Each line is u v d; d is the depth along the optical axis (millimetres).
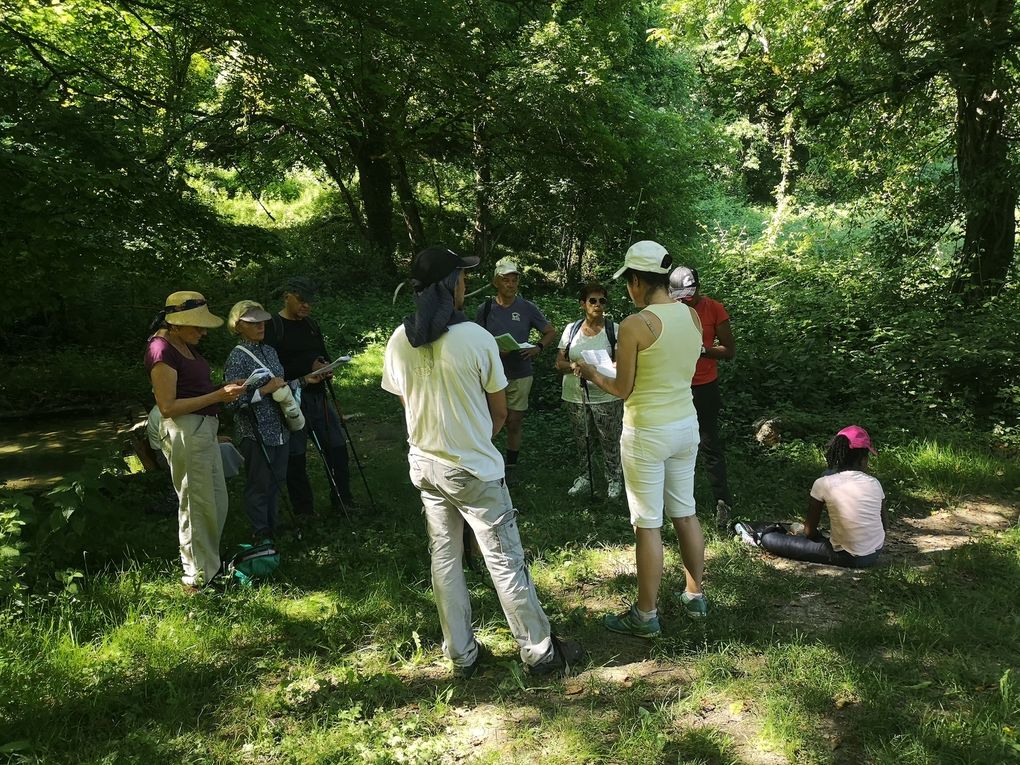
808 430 6965
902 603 3957
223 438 5086
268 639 3689
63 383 10211
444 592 3326
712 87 11367
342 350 11945
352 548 4742
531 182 17547
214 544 4191
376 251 17984
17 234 6305
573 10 16734
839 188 12820
